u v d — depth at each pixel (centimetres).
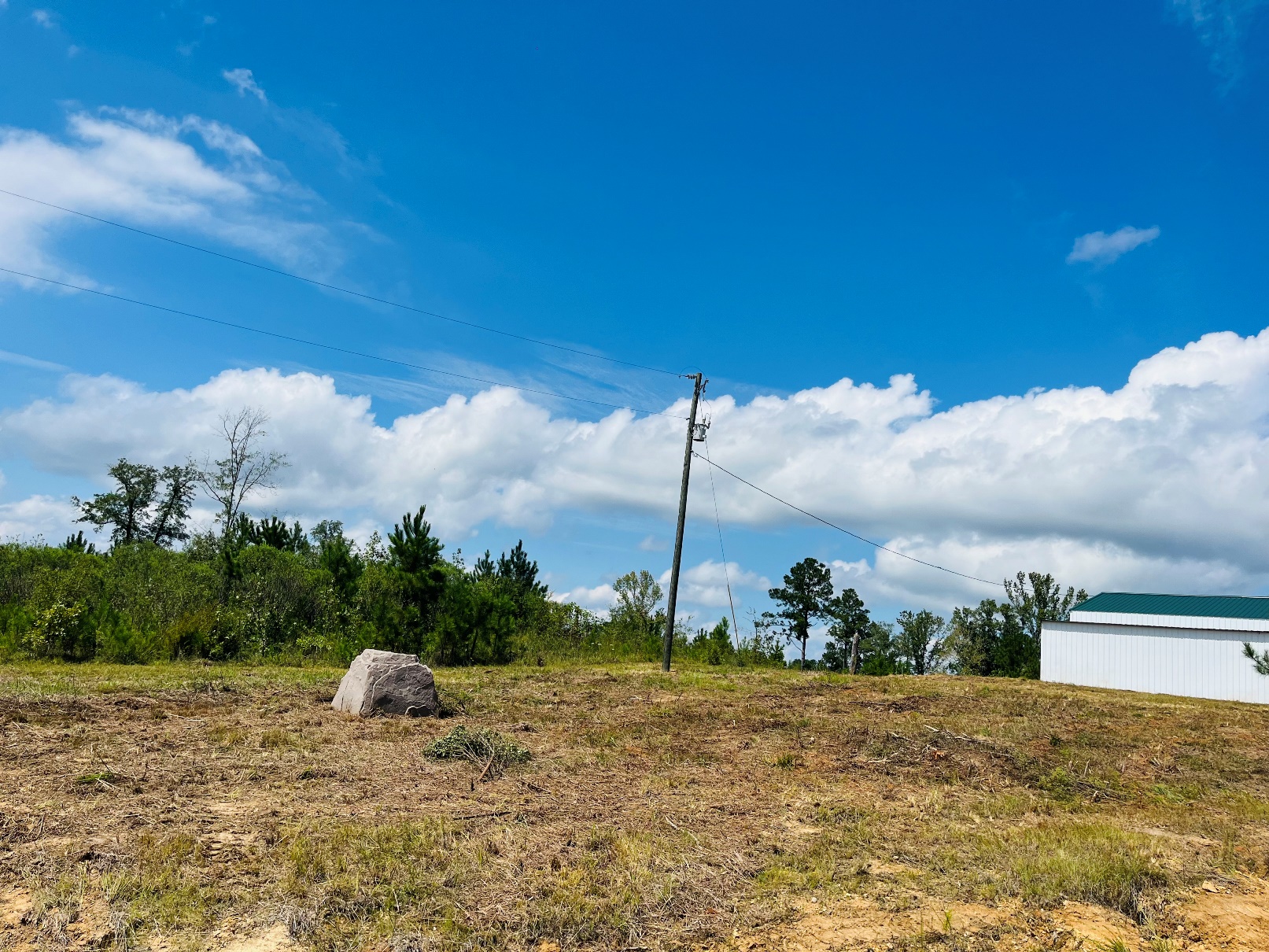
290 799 812
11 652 2033
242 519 4025
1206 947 595
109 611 2244
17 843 640
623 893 609
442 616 2548
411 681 1373
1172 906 656
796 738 1309
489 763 990
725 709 1584
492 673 2208
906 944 561
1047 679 3369
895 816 885
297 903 559
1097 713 1780
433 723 1280
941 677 2844
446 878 615
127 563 3133
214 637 2333
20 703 1225
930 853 753
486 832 734
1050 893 656
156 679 1641
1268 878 743
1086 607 3647
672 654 3403
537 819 793
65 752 943
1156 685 3172
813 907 619
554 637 3450
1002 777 1101
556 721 1391
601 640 3462
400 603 2664
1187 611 3478
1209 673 3081
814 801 929
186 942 505
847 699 1858
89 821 701
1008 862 723
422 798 846
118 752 954
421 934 530
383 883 603
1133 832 851
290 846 657
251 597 2773
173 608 2620
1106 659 3275
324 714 1320
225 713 1282
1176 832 891
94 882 572
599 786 951
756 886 652
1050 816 935
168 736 1061
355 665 1407
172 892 565
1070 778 1100
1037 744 1330
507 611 2759
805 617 5294
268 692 1515
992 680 2769
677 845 732
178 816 729
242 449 4331
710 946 551
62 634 2067
